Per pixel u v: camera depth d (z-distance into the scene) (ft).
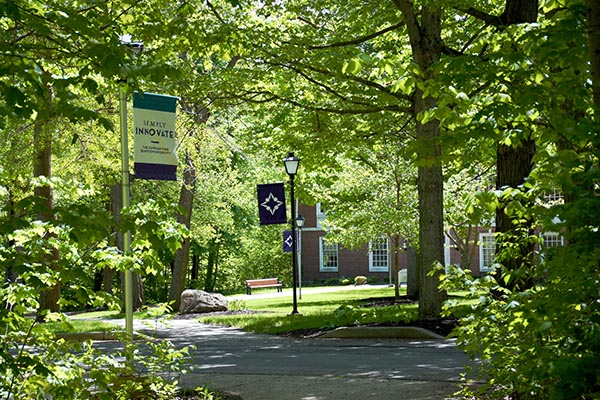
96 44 20.31
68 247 21.33
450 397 32.19
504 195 21.89
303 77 69.77
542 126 22.30
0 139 66.85
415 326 59.00
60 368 21.29
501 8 67.41
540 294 19.63
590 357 15.42
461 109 23.52
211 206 139.23
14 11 18.51
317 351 52.49
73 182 23.59
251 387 37.04
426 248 63.52
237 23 59.41
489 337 23.89
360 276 191.52
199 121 84.12
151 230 21.02
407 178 100.01
